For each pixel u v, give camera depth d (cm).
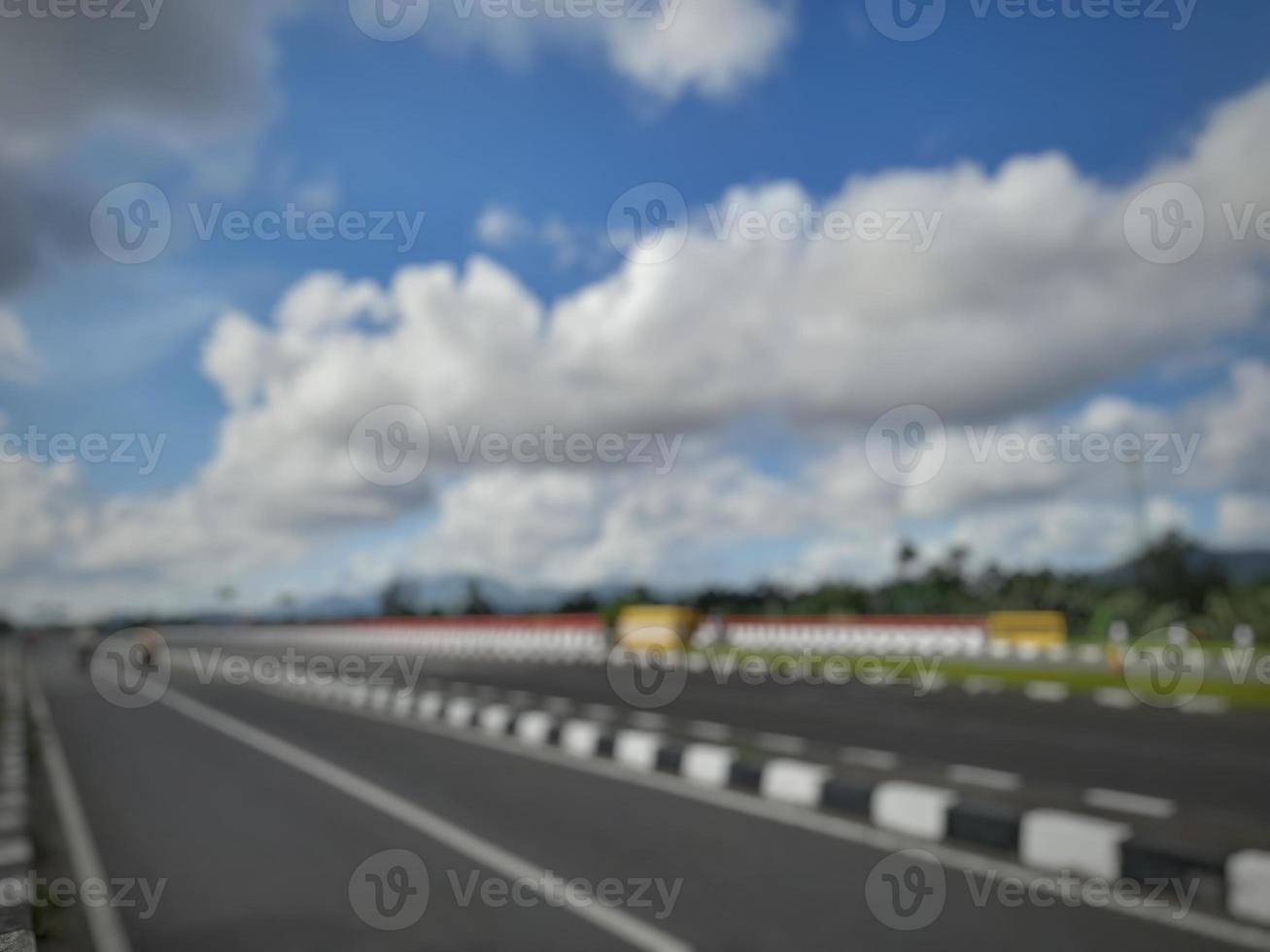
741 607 4219
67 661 5288
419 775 1044
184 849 729
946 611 3962
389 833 759
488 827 777
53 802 938
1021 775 949
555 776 1027
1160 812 768
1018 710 1512
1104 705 1559
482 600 5247
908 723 1391
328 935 523
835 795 837
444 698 1697
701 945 496
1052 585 3709
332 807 871
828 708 1603
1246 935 502
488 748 1266
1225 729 1268
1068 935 504
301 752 1252
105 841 762
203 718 1752
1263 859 538
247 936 524
